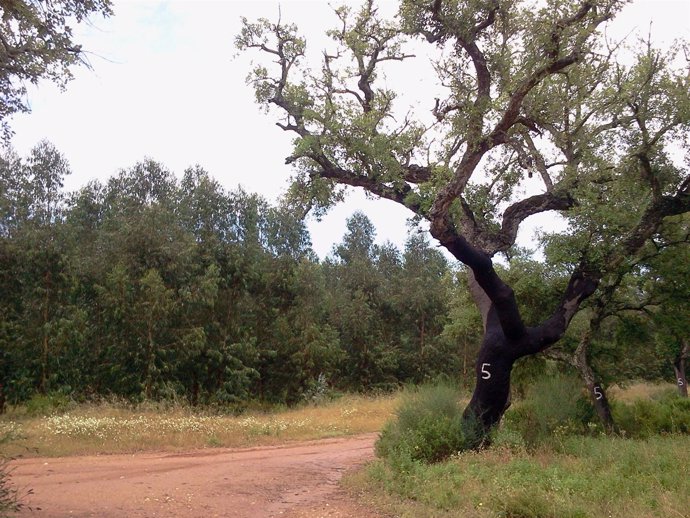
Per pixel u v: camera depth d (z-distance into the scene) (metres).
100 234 36.59
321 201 17.02
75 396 31.84
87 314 34.97
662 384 46.41
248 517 8.84
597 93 16.27
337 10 17.23
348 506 9.69
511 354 14.52
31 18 8.99
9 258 33.28
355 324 52.94
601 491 8.45
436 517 8.23
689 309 17.94
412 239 59.59
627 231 16.20
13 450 14.89
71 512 8.50
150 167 40.12
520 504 7.89
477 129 13.58
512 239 15.84
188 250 36.91
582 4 13.86
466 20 14.74
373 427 24.23
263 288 43.78
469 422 13.98
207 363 38.38
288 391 43.88
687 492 8.05
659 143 16.34
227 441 18.75
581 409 16.25
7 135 10.44
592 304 17.72
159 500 9.59
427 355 53.66
